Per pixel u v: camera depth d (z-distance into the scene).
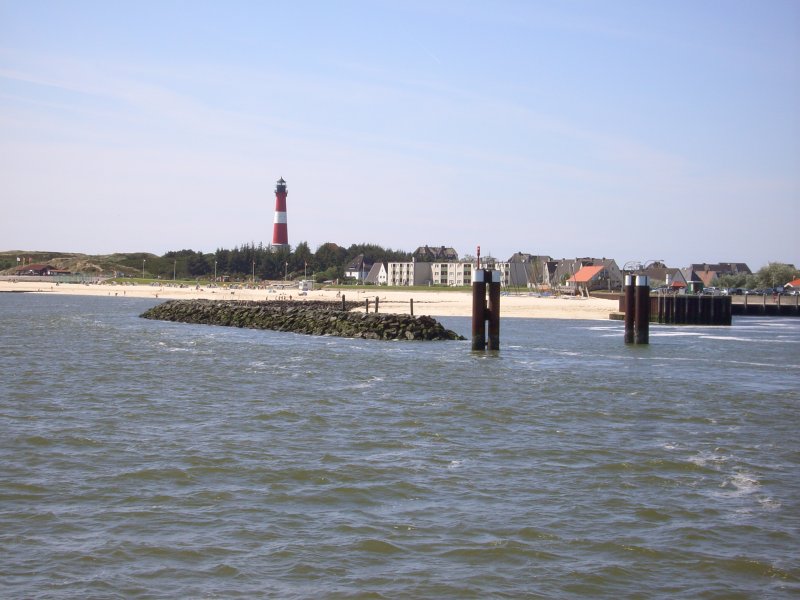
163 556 16.80
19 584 15.44
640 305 62.34
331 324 74.69
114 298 164.88
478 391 37.62
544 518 19.17
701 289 135.38
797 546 17.72
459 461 24.19
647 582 15.86
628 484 21.97
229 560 16.62
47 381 40.88
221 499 20.42
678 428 29.48
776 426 30.09
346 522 18.83
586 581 15.84
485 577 15.96
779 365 50.47
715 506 20.22
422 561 16.69
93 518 18.95
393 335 67.69
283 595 15.13
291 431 28.28
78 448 25.58
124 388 38.47
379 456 24.72
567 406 33.78
